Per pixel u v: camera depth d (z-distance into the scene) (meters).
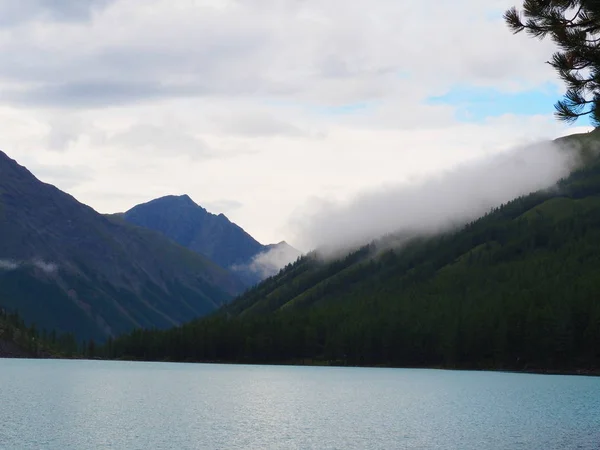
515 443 88.75
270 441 90.25
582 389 183.25
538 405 141.00
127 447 83.62
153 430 98.25
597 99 32.97
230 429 101.12
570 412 127.62
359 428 103.94
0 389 164.25
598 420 114.81
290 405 141.25
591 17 33.31
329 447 85.88
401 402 148.62
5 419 105.56
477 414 124.62
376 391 178.62
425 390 182.38
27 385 179.25
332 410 131.25
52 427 98.44
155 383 198.75
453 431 100.75
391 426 106.56
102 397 149.88
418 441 90.81
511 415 123.06
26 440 86.94
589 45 33.59
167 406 133.62
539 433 98.44
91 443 85.75
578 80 33.34
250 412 125.75
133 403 137.88
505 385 199.38
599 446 85.94
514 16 34.41
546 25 33.88
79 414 115.06
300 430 101.06
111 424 103.31
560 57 33.75
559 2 33.66
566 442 89.25
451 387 192.00
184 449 83.06
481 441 90.62
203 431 98.50
